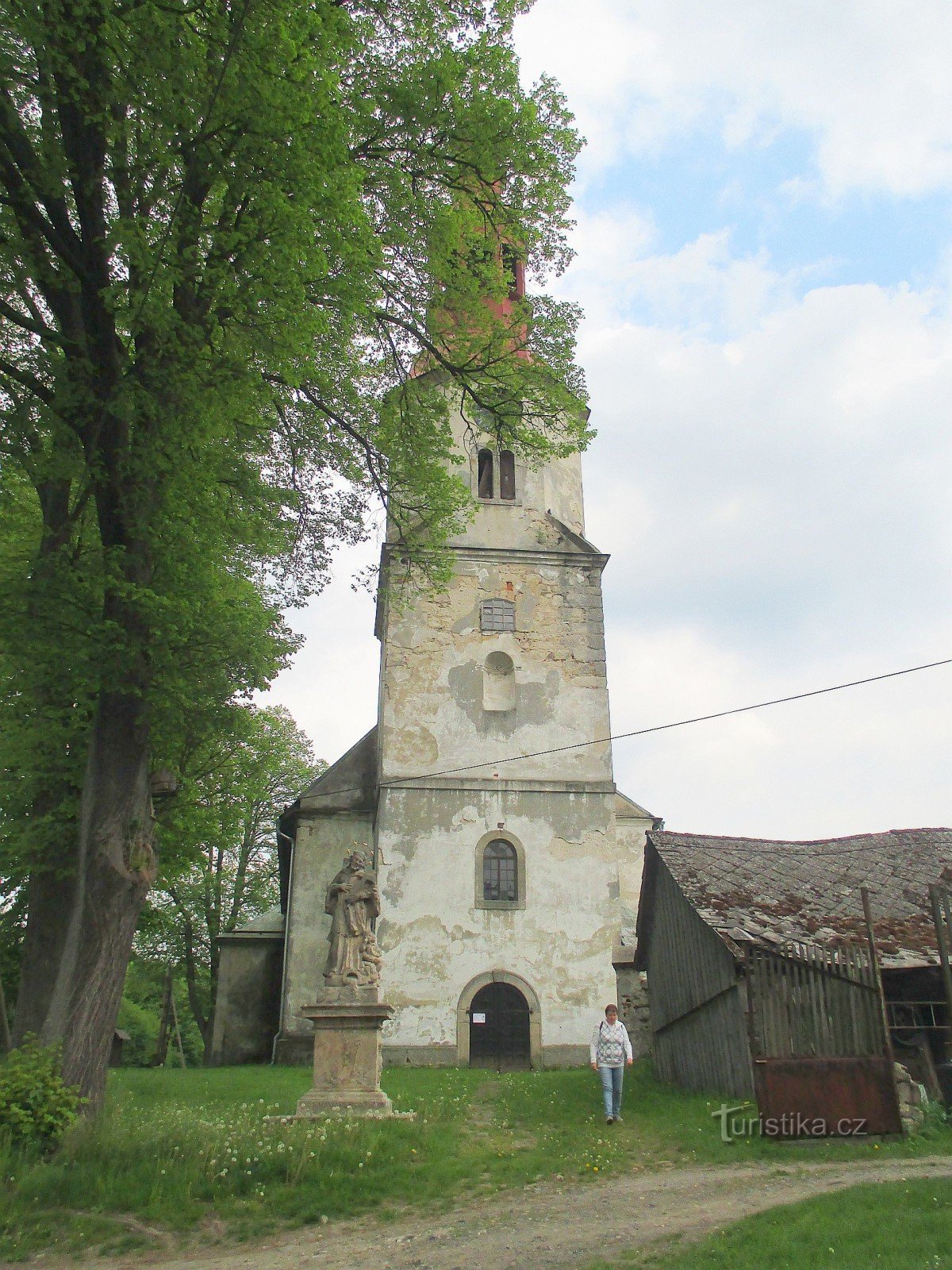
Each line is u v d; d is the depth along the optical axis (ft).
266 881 121.29
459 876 74.54
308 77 31.89
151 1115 35.19
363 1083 40.40
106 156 34.24
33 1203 25.77
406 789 76.43
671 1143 34.96
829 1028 35.55
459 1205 27.43
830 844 53.36
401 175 42.47
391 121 43.04
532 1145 35.58
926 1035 41.86
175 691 39.14
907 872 48.73
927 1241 20.08
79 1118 30.27
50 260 36.27
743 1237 21.79
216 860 118.32
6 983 69.21
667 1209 26.07
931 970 41.98
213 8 31.01
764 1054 35.01
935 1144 32.89
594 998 72.54
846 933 42.47
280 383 44.98
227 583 50.08
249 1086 52.26
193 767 58.95
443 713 78.95
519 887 74.84
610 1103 39.34
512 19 44.24
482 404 52.54
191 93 31.50
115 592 36.14
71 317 36.50
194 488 39.75
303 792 86.28
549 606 83.41
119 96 31.14
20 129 32.76
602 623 83.56
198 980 142.61
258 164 33.17
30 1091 29.96
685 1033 47.96
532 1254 22.34
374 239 37.01
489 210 48.08
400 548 54.03
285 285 33.73
